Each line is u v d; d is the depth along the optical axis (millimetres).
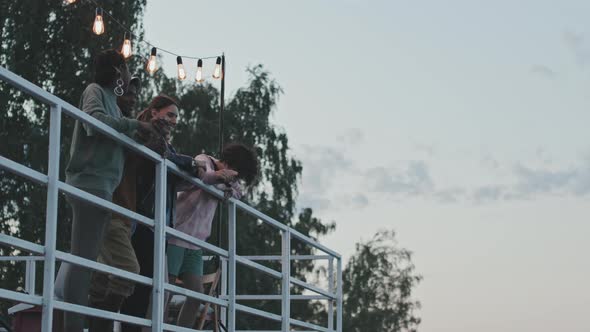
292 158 35688
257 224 34875
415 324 50125
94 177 5480
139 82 6215
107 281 6074
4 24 26984
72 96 26688
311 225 38406
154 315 5797
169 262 7152
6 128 26703
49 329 4688
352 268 50719
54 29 26812
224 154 7086
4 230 26531
